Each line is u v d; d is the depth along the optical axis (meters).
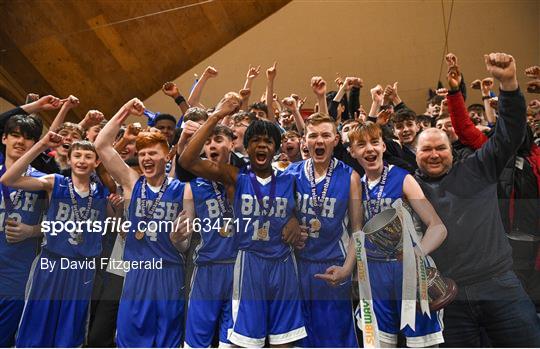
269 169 2.72
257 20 9.03
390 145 3.51
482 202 2.67
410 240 2.58
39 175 2.95
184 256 2.67
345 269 2.59
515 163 3.19
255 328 2.49
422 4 8.88
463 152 3.15
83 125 3.88
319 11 9.04
